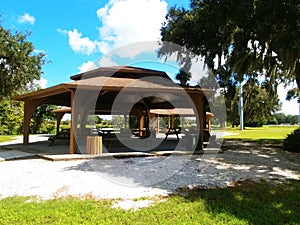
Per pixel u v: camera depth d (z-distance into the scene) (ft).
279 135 75.97
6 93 64.13
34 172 22.90
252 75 50.03
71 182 19.45
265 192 16.88
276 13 23.62
